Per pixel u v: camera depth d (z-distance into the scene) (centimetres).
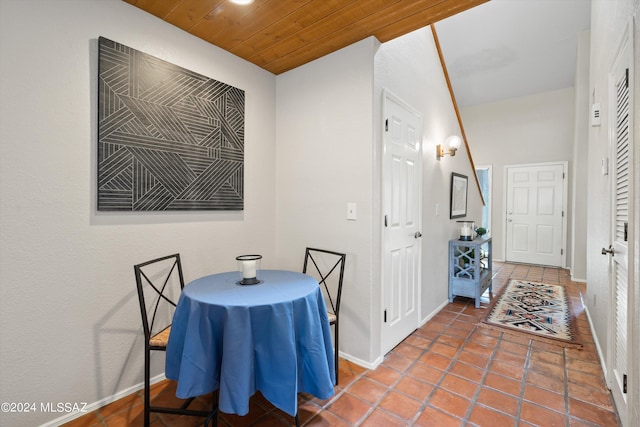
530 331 268
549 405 169
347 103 212
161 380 192
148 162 176
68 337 152
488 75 543
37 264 142
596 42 259
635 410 123
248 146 233
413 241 267
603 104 214
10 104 133
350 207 212
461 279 345
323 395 144
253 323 134
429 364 213
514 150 598
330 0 164
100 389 164
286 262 251
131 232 173
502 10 396
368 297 205
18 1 134
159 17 179
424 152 286
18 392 139
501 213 612
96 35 157
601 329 218
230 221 222
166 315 189
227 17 179
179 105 189
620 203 165
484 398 175
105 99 158
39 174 141
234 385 128
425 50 285
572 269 454
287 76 248
